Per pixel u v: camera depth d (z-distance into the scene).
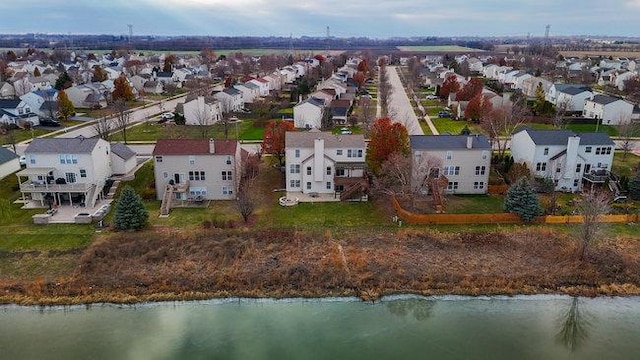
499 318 41.47
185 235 53.06
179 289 44.50
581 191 65.81
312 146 64.00
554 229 55.06
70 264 47.72
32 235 53.03
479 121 105.38
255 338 38.72
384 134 64.31
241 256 49.53
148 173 70.81
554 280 46.12
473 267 48.16
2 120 100.44
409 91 162.50
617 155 80.44
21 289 44.06
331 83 149.25
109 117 105.25
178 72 180.00
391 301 43.50
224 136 95.69
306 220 57.28
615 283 45.81
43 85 154.62
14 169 71.62
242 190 61.22
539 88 121.75
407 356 36.91
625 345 38.47
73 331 39.34
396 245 51.88
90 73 179.12
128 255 49.34
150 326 40.09
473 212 59.19
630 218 56.62
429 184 61.91
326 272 46.78
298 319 41.12
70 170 61.66
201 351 37.19
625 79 150.00
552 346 38.16
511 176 65.88
